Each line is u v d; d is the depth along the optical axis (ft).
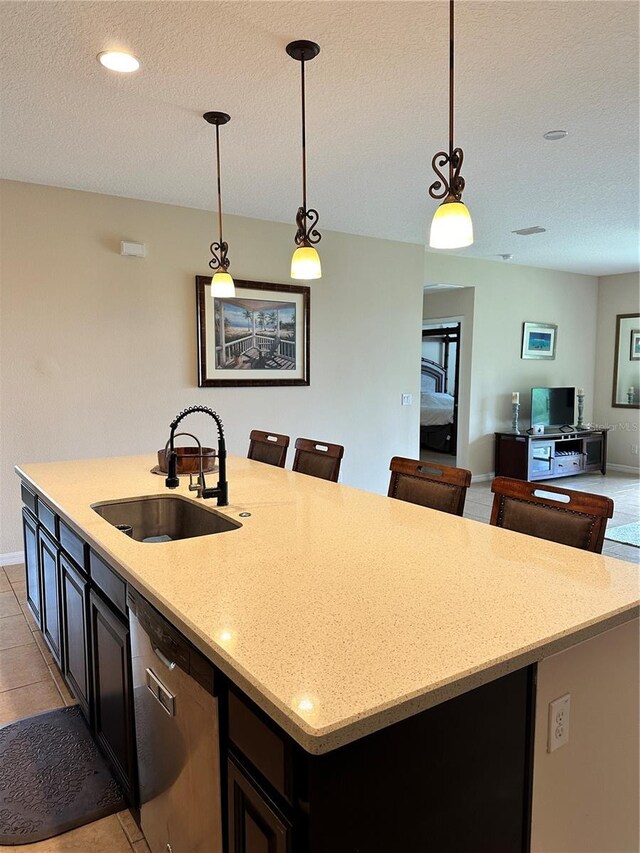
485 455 22.48
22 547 12.84
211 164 11.08
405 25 6.50
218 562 4.96
